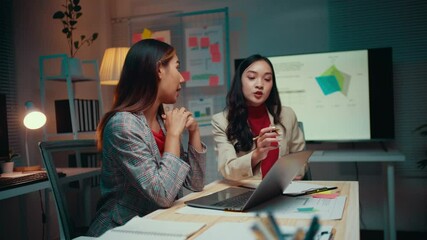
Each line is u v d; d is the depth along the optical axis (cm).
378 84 300
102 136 126
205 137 357
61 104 299
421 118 307
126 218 118
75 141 132
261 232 47
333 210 96
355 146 321
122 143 115
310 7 331
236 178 153
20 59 291
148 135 123
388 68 298
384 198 309
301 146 206
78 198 220
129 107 124
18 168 245
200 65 354
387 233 291
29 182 206
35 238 294
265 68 183
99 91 323
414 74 308
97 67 322
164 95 130
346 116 306
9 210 272
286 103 318
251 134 188
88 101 312
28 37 300
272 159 192
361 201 321
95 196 290
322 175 329
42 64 291
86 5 371
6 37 279
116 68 303
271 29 340
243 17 347
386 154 264
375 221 318
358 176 322
